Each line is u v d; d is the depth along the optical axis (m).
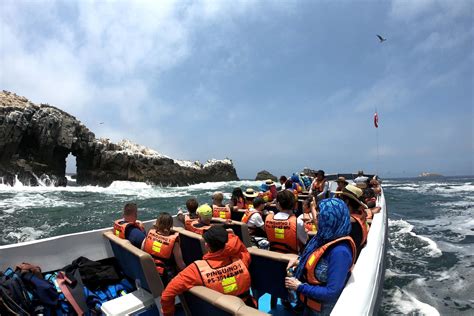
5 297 2.79
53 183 30.69
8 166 27.44
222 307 1.98
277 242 3.73
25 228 12.88
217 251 2.43
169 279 3.44
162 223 3.53
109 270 3.75
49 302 3.02
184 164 44.56
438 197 24.20
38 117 30.11
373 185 9.17
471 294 5.43
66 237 3.92
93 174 34.69
